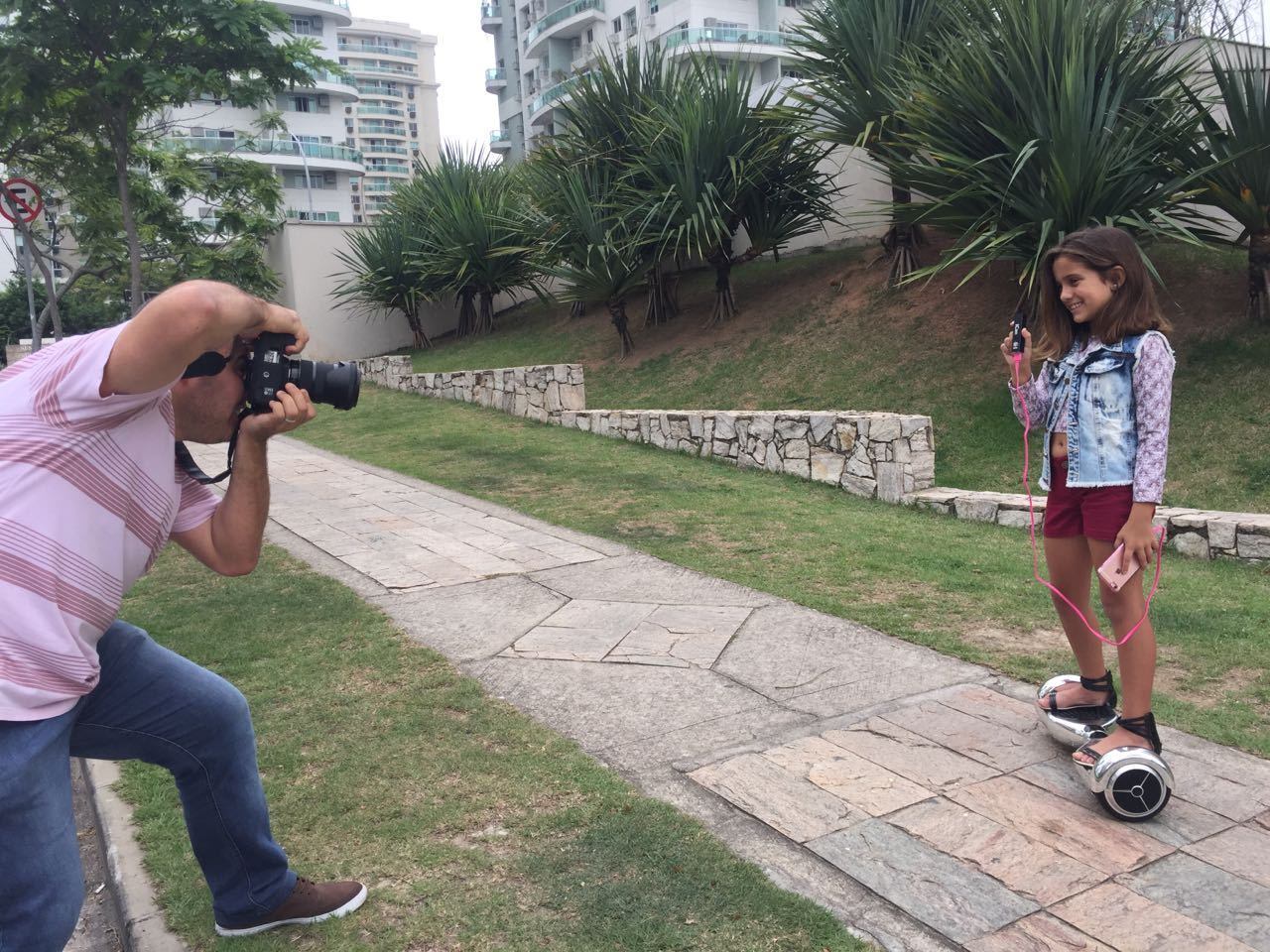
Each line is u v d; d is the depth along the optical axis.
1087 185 8.98
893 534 6.64
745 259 15.56
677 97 14.38
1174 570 5.80
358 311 25.11
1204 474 7.91
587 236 15.00
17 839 1.56
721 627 4.57
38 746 1.57
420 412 14.46
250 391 1.82
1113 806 2.68
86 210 16.58
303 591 5.32
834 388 11.66
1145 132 9.59
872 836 2.66
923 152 10.61
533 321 21.73
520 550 6.29
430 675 3.98
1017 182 9.40
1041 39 9.21
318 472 9.91
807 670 3.98
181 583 5.56
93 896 2.82
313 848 2.66
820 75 12.59
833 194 16.48
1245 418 8.38
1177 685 3.75
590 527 6.95
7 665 1.52
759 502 7.88
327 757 3.23
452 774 3.08
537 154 16.27
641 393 13.79
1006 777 2.98
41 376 1.56
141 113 11.89
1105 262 2.65
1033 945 2.18
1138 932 2.21
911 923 2.28
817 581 5.34
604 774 3.05
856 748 3.22
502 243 20.42
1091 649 3.07
